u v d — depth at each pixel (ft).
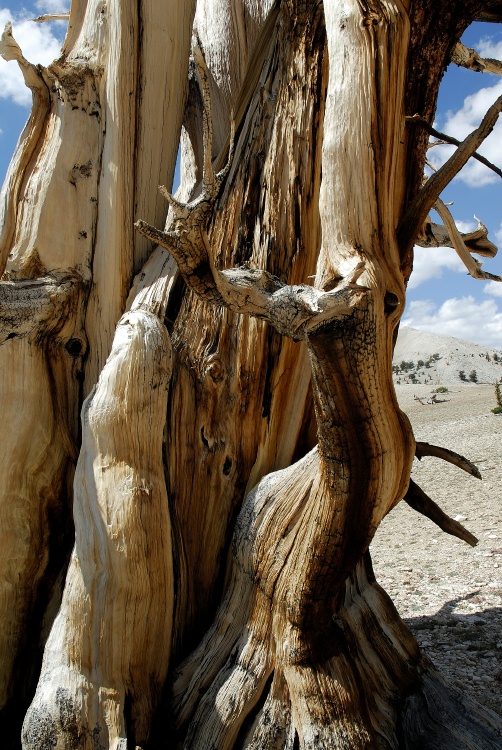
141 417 10.58
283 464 12.12
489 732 11.16
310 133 11.75
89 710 9.68
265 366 11.72
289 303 8.60
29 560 12.21
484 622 18.20
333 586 9.66
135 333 10.97
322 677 9.76
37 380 12.51
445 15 10.30
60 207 13.34
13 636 11.96
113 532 10.09
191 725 10.11
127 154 13.44
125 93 13.44
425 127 10.07
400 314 9.05
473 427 67.87
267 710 9.90
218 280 8.61
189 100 15.25
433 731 10.97
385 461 9.07
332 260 9.01
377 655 11.12
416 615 19.49
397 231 9.75
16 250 13.26
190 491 11.53
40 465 12.43
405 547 28.25
